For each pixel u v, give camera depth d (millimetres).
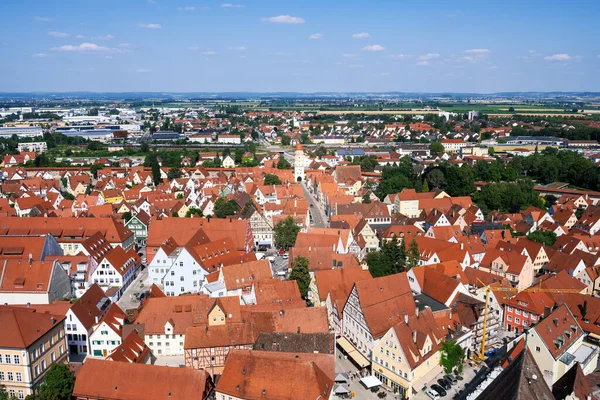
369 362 114688
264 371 92062
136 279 170625
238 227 181375
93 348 117875
